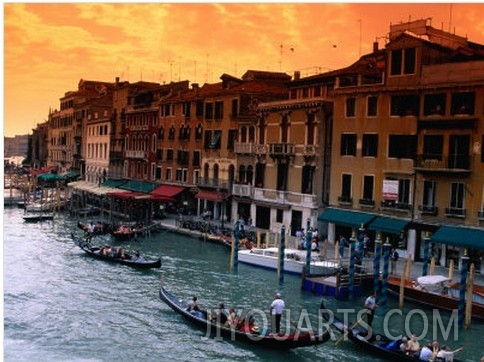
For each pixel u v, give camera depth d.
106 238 42.62
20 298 25.61
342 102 36.50
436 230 31.19
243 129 46.72
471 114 29.94
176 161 55.91
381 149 34.25
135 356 19.19
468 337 21.53
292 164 40.81
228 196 46.97
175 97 56.94
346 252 34.00
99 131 74.81
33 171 81.06
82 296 26.16
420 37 33.66
